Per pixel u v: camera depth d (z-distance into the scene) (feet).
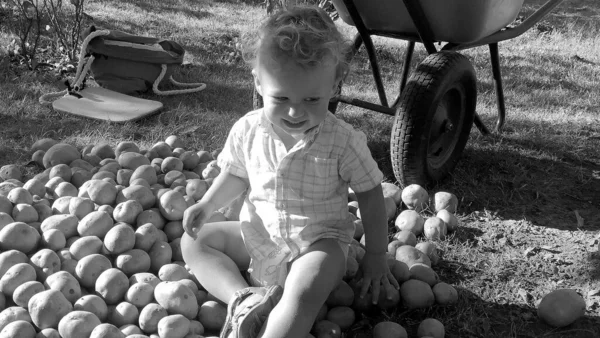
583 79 10.95
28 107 7.67
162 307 4.08
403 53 11.95
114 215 4.96
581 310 4.40
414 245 5.22
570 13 18.15
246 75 9.77
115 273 4.23
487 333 4.38
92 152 6.29
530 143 7.52
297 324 3.74
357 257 4.76
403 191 5.90
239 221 4.69
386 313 4.49
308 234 4.15
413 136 5.78
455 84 6.08
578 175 6.81
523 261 5.25
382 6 6.40
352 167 4.20
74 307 4.04
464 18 6.01
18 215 4.85
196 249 4.36
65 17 11.55
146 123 7.52
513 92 9.75
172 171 5.74
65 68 9.21
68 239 4.76
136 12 13.82
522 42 14.16
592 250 5.42
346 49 3.95
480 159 7.01
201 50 11.00
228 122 7.68
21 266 4.23
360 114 8.28
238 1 17.49
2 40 10.16
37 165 6.24
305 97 3.76
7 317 3.93
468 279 4.97
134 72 8.44
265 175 4.23
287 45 3.62
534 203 6.22
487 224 5.82
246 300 3.81
